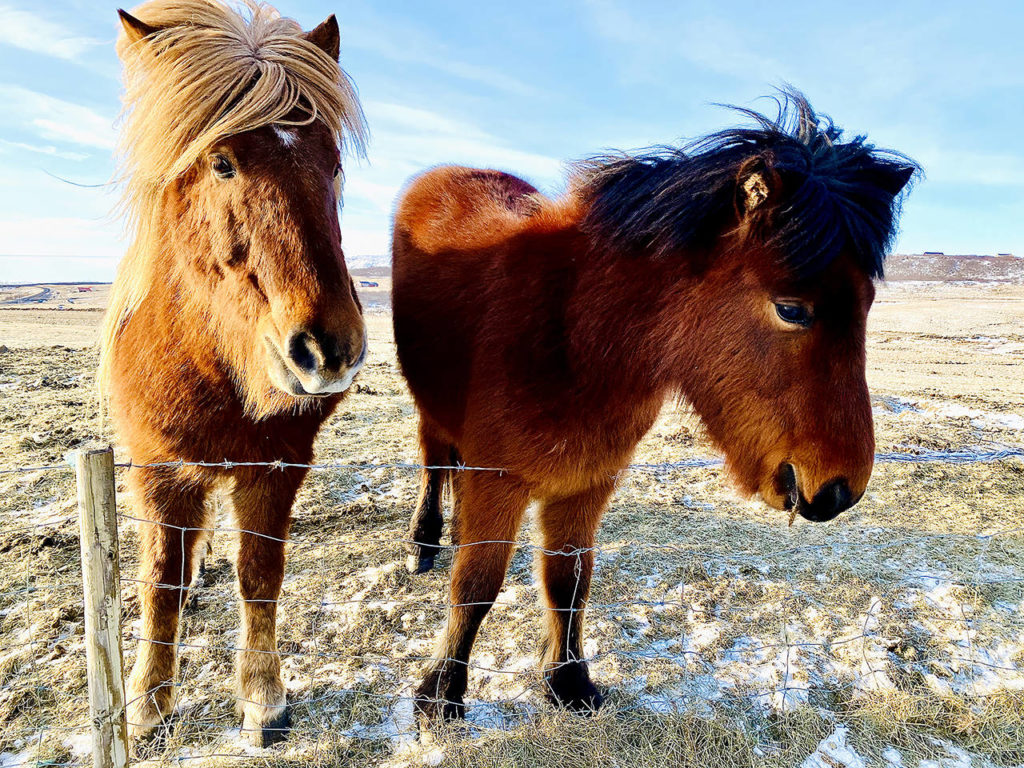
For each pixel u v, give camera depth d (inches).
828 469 70.2
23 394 287.0
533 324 84.6
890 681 100.7
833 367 68.6
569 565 96.3
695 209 74.2
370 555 141.9
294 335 67.2
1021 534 154.4
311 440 94.3
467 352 97.7
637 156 87.0
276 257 68.9
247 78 71.5
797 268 66.5
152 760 81.5
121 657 61.8
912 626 116.3
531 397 82.3
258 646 90.8
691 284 77.7
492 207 116.3
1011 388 363.9
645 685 100.3
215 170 71.4
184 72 71.5
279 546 92.1
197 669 100.9
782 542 150.5
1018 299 1380.4
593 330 80.7
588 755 83.1
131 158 79.3
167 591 87.0
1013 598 126.0
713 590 128.9
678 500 178.1
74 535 138.9
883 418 273.3
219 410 82.7
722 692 98.7
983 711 92.5
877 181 75.6
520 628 115.9
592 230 84.3
